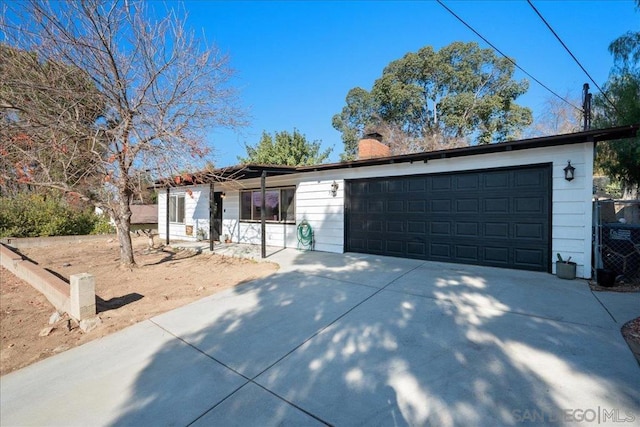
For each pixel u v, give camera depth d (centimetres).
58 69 571
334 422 200
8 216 1173
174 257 884
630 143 666
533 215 579
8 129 550
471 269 609
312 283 538
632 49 657
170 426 204
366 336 322
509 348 286
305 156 1862
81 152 606
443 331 327
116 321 391
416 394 224
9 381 269
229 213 1223
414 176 732
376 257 772
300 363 275
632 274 502
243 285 546
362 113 2423
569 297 427
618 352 273
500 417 197
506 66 2080
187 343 325
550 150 557
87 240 1287
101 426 208
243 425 202
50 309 452
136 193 690
